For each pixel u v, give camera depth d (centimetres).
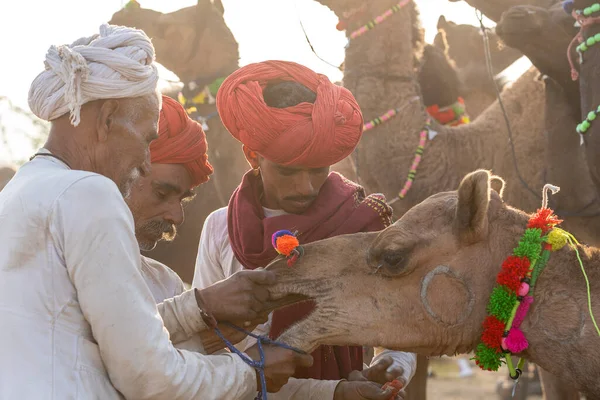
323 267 370
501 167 730
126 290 295
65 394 287
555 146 706
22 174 313
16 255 295
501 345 363
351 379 368
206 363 318
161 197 391
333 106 379
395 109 720
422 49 757
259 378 341
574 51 666
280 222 382
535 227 375
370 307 370
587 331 359
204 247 410
